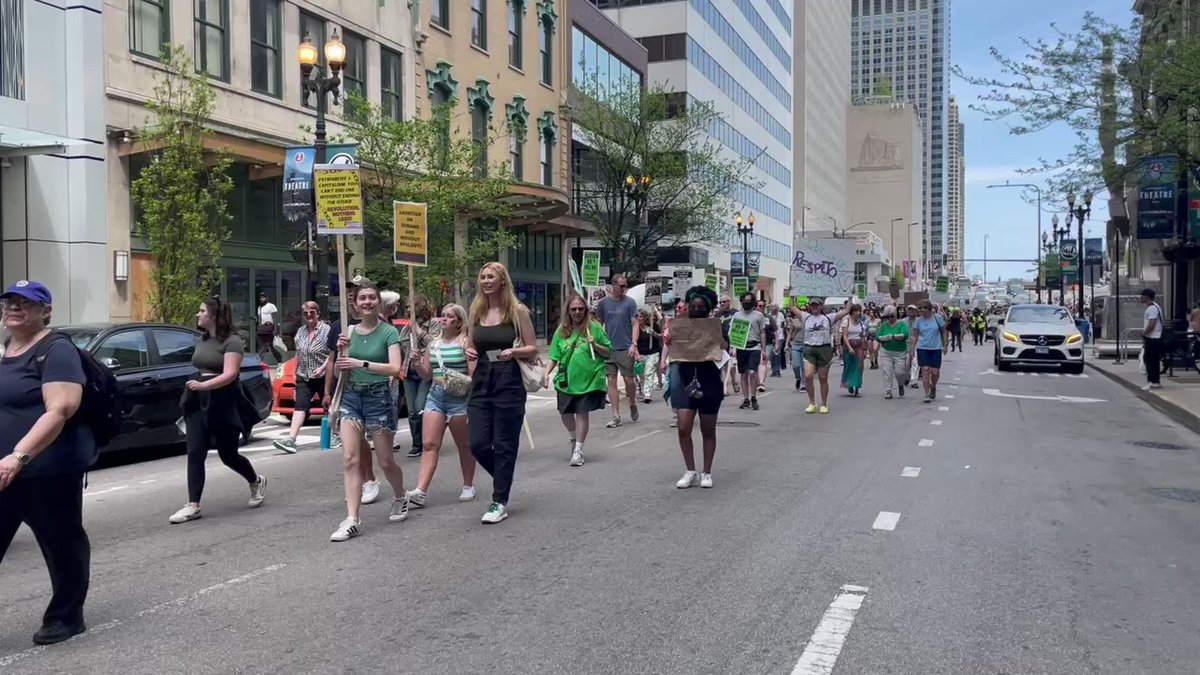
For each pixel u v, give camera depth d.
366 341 7.56
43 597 5.97
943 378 25.19
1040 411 16.91
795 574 6.33
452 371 8.39
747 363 16.84
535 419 16.08
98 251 18.36
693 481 9.52
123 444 10.79
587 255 23.98
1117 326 31.34
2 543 5.07
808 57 103.19
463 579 6.22
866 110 155.62
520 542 7.21
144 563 6.68
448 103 23.70
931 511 8.34
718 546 7.08
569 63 38.50
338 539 7.24
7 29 16.94
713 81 59.66
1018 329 27.98
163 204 17.48
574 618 5.43
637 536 7.39
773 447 12.22
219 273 18.25
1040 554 6.91
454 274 22.62
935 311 20.53
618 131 37.88
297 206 17.50
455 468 10.70
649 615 5.47
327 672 4.63
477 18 31.38
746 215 67.06
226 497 9.16
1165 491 9.38
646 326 18.00
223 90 21.11
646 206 39.84
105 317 18.50
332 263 24.11
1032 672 4.66
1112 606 5.71
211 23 21.14
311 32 24.08
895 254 150.75
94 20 18.25
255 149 20.61
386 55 26.73
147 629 5.28
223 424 8.17
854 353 19.50
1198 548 7.12
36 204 17.48
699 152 42.44
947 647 4.98
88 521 8.12
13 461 4.60
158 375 11.23
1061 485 9.66
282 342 22.61
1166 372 24.31
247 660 4.80
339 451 12.28
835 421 15.09
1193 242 23.39
